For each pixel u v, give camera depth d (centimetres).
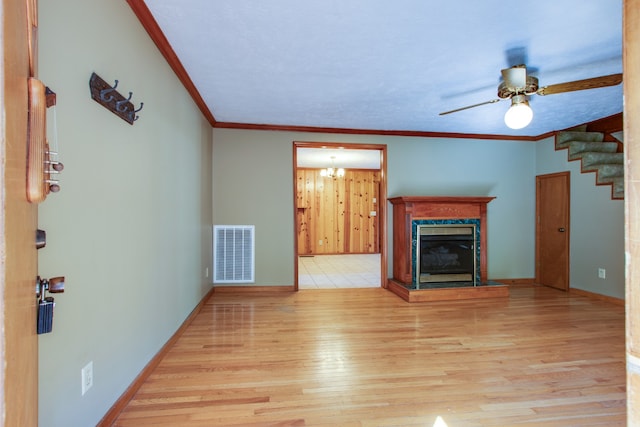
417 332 297
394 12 192
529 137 502
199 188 358
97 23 149
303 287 477
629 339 56
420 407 183
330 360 240
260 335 288
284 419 172
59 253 123
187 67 266
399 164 477
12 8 61
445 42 227
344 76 284
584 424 169
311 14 194
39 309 81
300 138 454
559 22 203
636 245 54
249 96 334
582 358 245
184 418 171
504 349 260
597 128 449
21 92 66
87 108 142
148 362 213
